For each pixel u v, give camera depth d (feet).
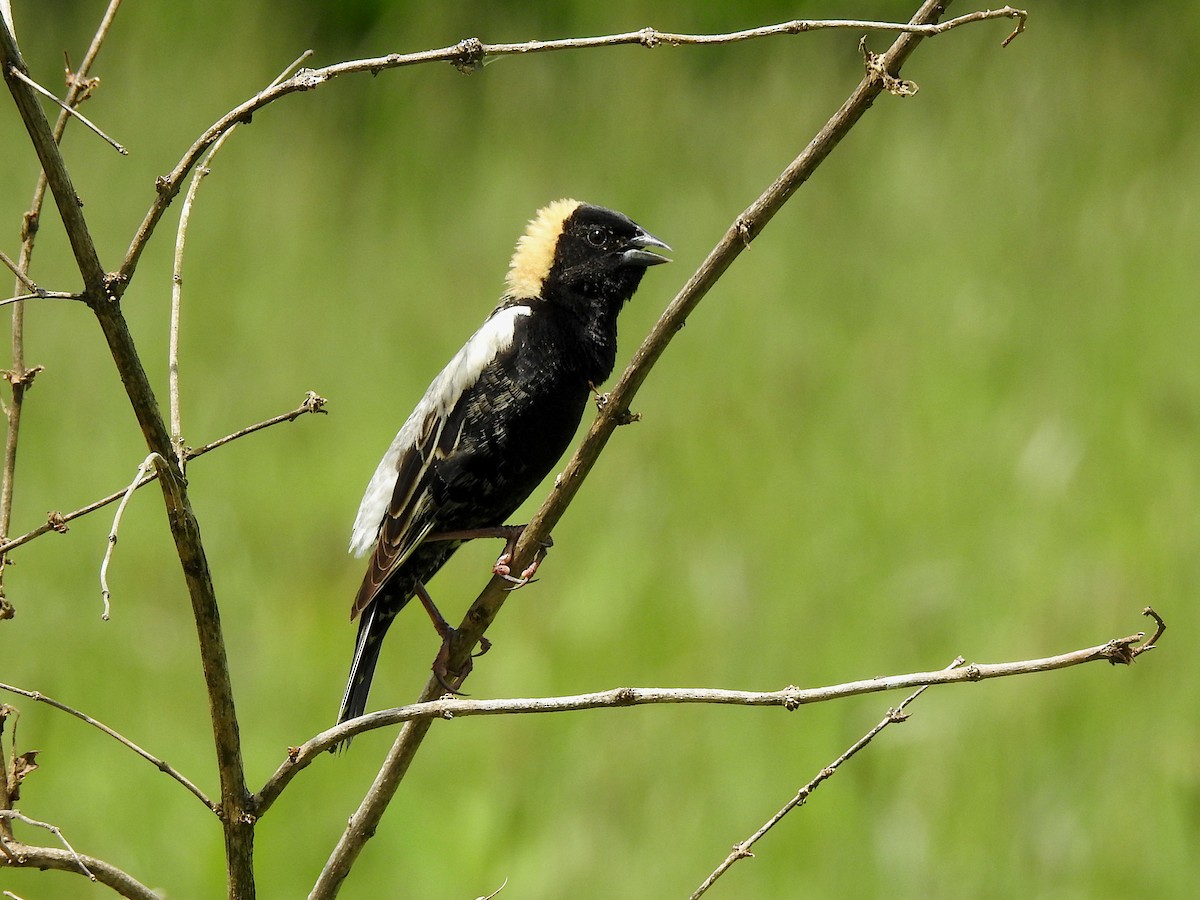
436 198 60.49
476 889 30.86
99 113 62.75
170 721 34.24
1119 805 31.91
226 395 46.55
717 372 46.32
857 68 62.75
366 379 48.11
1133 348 45.42
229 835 15.29
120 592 38.22
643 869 30.78
